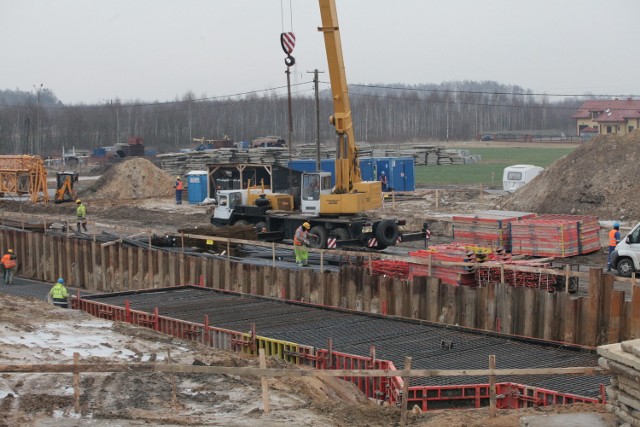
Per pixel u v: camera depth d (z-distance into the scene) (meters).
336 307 23.44
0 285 33.53
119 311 23.27
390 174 54.34
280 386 15.34
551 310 20.69
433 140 140.12
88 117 141.00
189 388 15.16
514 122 167.62
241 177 42.00
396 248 36.31
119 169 63.28
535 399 14.92
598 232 33.03
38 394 14.30
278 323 21.69
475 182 65.94
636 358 11.12
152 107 157.12
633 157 40.75
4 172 57.41
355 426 12.95
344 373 12.46
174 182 64.69
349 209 34.16
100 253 33.25
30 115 129.25
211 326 20.78
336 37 32.66
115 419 13.10
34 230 40.41
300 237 31.75
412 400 15.12
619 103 132.75
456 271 24.77
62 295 25.39
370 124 150.62
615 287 26.86
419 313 23.23
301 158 69.56
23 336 19.33
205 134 130.62
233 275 28.58
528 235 31.95
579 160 42.34
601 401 14.20
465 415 13.29
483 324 22.03
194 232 34.31
